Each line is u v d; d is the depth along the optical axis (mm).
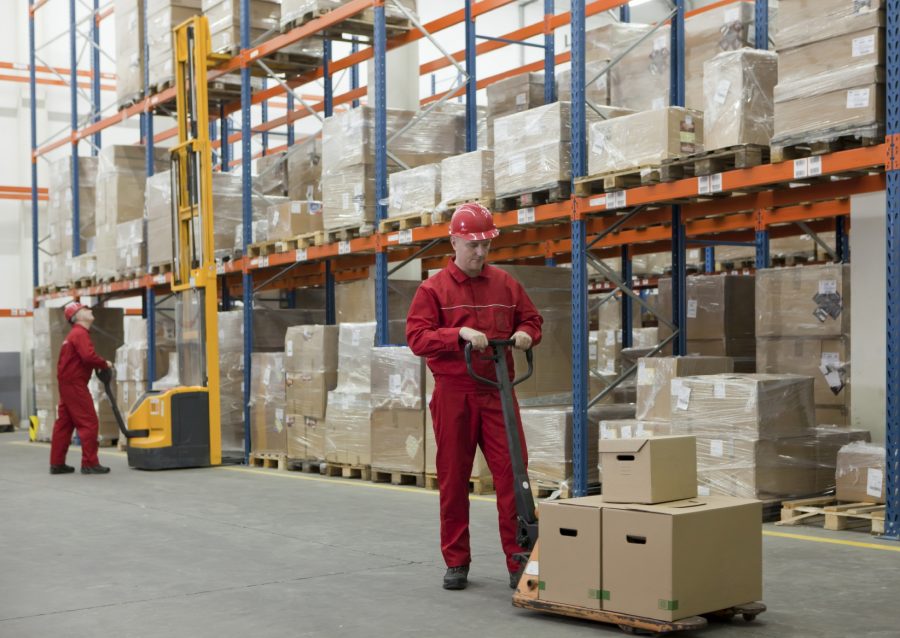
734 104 6094
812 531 5812
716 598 3838
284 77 12125
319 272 11914
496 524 6359
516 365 7535
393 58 10938
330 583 4848
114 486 8938
